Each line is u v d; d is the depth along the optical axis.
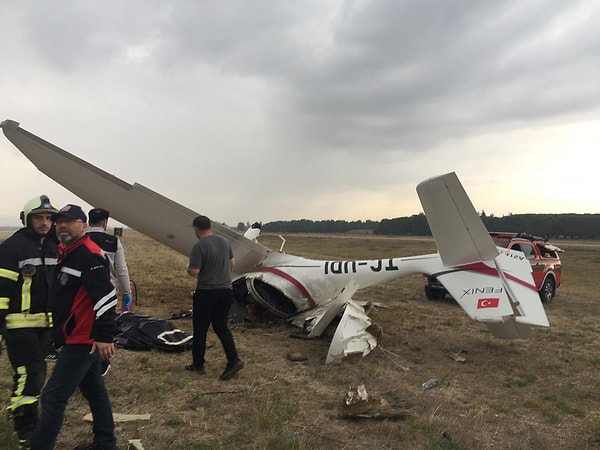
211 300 5.10
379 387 5.16
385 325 8.38
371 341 6.22
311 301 7.90
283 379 5.23
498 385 5.42
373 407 4.34
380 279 7.53
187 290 11.89
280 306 8.15
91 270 2.93
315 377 5.38
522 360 6.47
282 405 4.38
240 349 6.37
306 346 6.72
